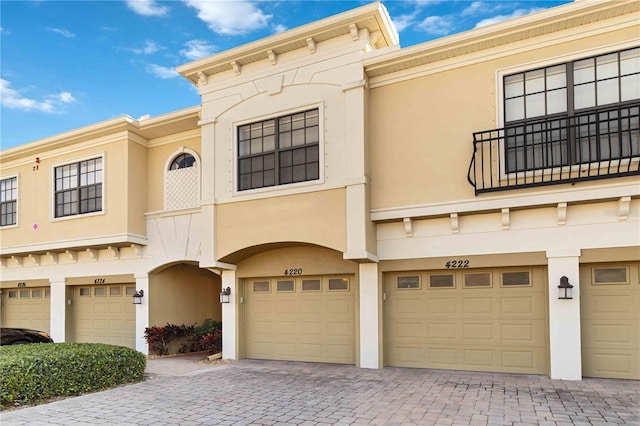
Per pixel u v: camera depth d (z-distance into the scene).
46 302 14.30
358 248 8.65
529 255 8.01
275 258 10.40
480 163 8.28
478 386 7.28
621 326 7.54
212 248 10.12
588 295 7.75
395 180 8.94
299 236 9.27
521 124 7.84
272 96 9.95
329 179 9.14
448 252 8.62
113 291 13.10
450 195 8.46
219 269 10.62
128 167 11.98
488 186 8.17
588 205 7.66
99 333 13.16
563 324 7.67
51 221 13.15
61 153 13.21
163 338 11.81
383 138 9.15
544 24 7.84
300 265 10.12
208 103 10.65
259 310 10.64
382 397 6.76
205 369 9.41
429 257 8.76
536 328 8.09
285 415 5.96
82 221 12.58
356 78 9.13
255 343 10.60
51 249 13.09
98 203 12.47
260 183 9.98
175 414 6.10
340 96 9.25
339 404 6.43
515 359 8.20
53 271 13.81
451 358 8.66
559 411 5.89
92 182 12.66
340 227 8.91
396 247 9.04
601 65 7.70
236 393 7.20
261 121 10.08
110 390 7.55
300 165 9.61
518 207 7.94
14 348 8.07
